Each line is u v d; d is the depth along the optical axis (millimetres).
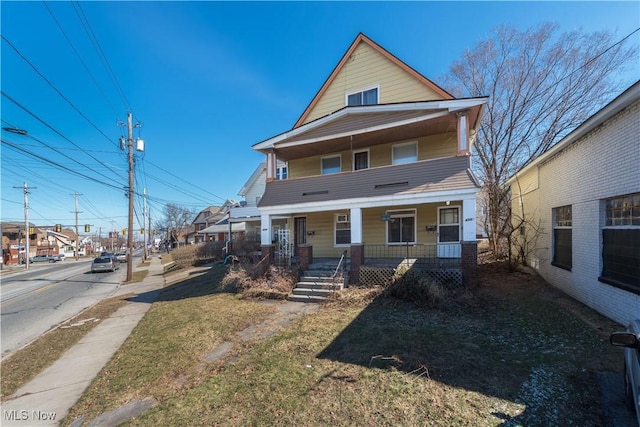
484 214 15984
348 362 4574
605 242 6070
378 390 3742
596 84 12609
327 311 7414
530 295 7734
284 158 13867
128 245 18578
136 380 4637
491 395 3486
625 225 5457
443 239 11062
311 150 12633
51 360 5934
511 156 13820
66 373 5230
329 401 3592
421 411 3271
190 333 6590
